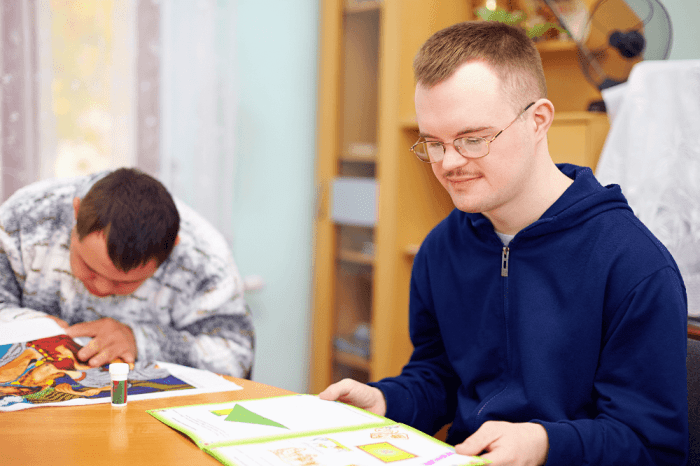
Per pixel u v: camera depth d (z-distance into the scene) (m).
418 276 1.16
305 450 0.73
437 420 1.12
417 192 2.43
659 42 1.74
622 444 0.81
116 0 2.18
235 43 2.44
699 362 0.93
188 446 0.76
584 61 1.82
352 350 2.59
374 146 2.47
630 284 0.88
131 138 2.23
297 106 2.72
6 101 2.01
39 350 1.11
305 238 2.78
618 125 1.60
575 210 0.94
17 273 1.38
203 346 1.32
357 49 2.54
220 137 2.43
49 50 2.08
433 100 0.86
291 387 2.77
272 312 2.71
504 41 0.89
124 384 0.93
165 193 1.25
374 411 1.00
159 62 2.27
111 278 1.19
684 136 1.49
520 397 0.96
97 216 1.15
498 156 0.87
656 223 1.52
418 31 2.39
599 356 0.92
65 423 0.85
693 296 1.47
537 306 0.96
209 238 1.48
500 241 1.01
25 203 1.40
